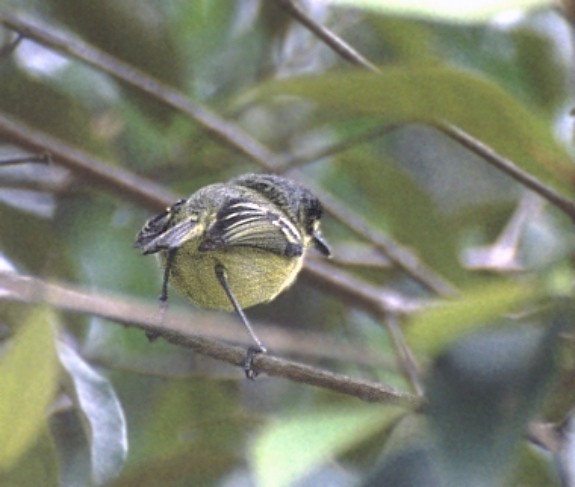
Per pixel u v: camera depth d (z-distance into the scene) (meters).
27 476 7.84
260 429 8.98
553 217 10.18
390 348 10.41
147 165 11.42
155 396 10.43
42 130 11.10
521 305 4.58
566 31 10.21
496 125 6.64
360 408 5.04
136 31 10.66
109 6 10.56
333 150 10.16
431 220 10.33
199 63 11.27
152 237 7.94
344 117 10.18
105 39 10.73
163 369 10.66
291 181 9.84
